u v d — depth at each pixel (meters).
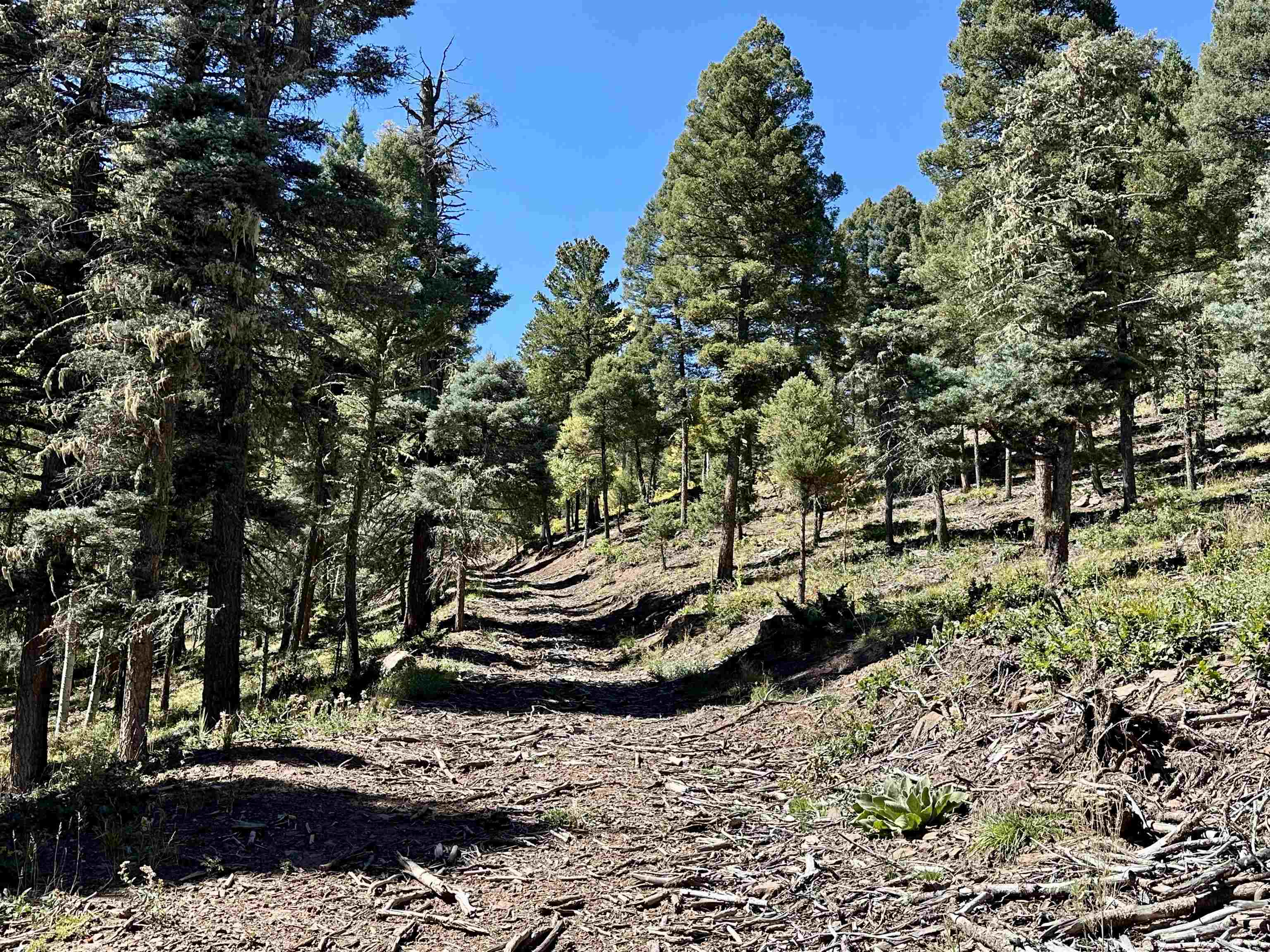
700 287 27.75
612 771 9.43
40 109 12.54
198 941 4.89
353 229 14.05
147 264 11.85
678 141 29.81
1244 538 12.74
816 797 7.87
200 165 11.29
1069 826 5.76
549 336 53.50
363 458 17.53
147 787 8.24
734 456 27.28
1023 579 14.09
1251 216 22.09
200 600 11.52
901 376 25.33
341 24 15.01
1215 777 5.77
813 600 20.86
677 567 33.00
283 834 6.91
